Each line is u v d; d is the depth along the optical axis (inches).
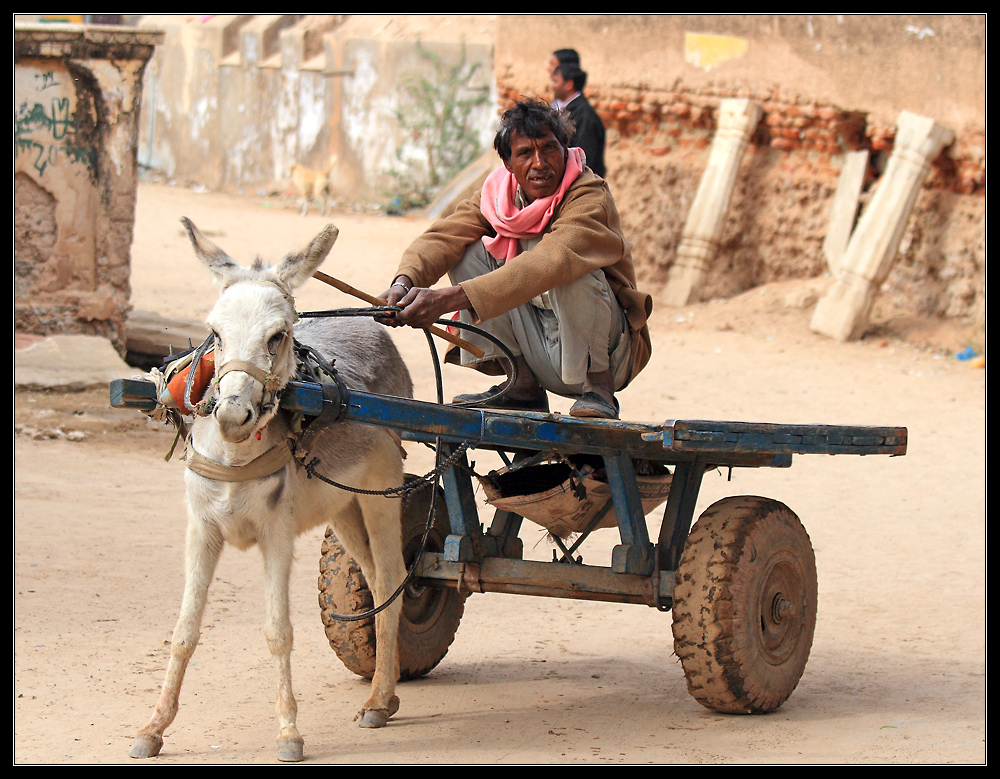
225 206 1165.7
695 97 701.9
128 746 174.6
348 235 957.2
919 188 614.9
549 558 319.0
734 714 203.6
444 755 176.4
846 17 650.8
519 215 211.2
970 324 617.6
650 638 261.7
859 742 187.2
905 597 294.0
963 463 431.8
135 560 284.0
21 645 222.7
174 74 1414.9
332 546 217.6
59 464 360.8
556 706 207.9
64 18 1273.4
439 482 226.8
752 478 416.5
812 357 587.8
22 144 454.6
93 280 478.3
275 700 192.2
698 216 689.0
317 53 1323.8
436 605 228.1
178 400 170.1
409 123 1223.5
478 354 211.9
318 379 177.0
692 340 614.9
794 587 209.2
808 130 670.5
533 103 211.9
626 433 200.2
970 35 611.2
